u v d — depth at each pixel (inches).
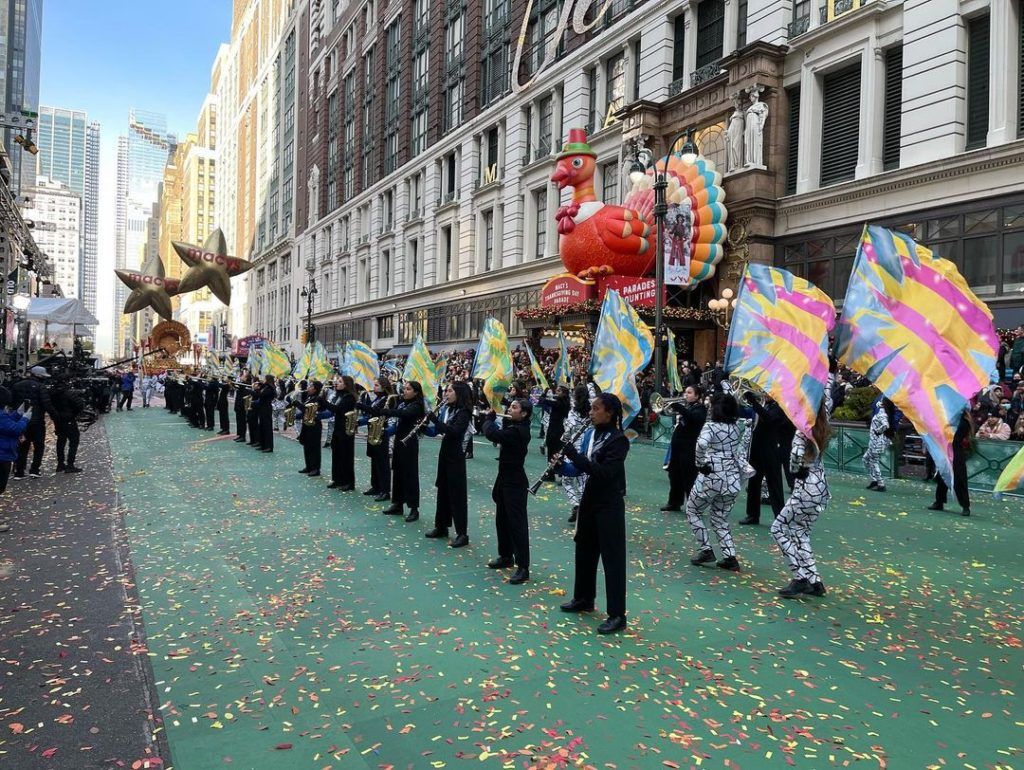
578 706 164.6
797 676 182.2
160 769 137.1
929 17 685.9
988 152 630.5
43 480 477.4
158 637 202.7
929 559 297.7
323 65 2490.2
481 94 1493.6
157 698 166.2
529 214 1299.2
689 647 200.4
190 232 5920.3
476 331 1459.2
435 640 202.4
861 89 757.9
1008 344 584.7
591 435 228.5
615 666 186.7
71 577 257.3
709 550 288.2
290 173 2952.8
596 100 1138.7
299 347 2640.3
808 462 243.3
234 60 4586.6
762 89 834.2
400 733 151.6
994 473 449.4
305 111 2723.9
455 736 150.7
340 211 2260.1
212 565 275.6
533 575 268.5
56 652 191.0
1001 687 178.1
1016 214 620.7
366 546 307.6
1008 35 632.4
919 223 698.8
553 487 469.1
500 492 269.6
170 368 1537.9
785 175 846.5
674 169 874.1
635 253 850.8
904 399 221.1
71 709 160.2
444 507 322.0
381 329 1972.2
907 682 180.2
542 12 1284.4
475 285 1465.3
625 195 1008.9
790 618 225.8
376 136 2012.8
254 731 151.8
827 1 798.5
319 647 196.7
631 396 308.3
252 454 633.0
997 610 235.6
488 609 229.3
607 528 212.7
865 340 231.3
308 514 373.7
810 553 247.9
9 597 234.8
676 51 998.4
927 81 687.7
